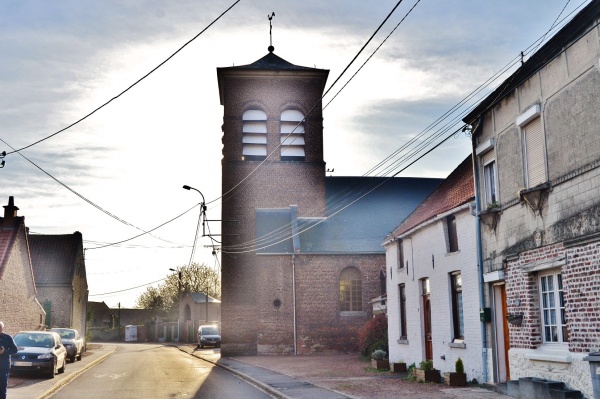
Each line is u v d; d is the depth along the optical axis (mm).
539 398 13102
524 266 14430
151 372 26688
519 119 14711
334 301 38594
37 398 16578
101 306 115812
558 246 13086
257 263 38969
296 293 38500
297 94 42562
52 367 22891
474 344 17328
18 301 34719
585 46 12188
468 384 17516
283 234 39750
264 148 42000
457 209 18078
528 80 14391
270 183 41531
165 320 98688
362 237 40312
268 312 38312
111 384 21359
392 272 25797
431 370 18953
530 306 14258
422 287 22281
